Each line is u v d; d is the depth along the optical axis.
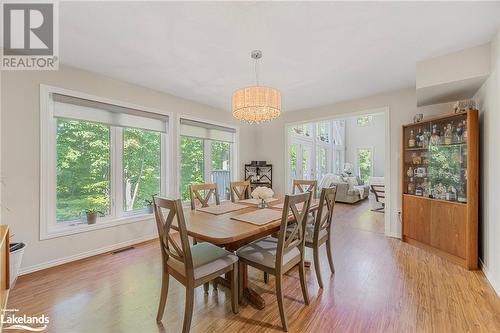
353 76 2.94
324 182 6.99
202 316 1.71
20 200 2.31
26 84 2.35
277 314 1.72
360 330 1.55
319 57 2.42
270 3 1.61
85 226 2.76
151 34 2.00
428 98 2.92
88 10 1.68
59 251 2.56
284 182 4.82
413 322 1.62
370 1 1.60
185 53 2.33
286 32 1.97
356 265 2.56
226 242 1.50
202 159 4.32
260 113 2.41
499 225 1.98
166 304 1.86
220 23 1.84
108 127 3.09
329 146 8.73
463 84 2.44
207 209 2.41
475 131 2.45
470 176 2.45
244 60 2.49
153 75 2.91
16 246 2.10
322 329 1.56
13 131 2.28
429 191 3.08
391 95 3.53
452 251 2.61
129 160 3.30
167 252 1.63
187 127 3.94
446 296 1.94
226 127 4.62
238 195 3.25
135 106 3.21
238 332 1.54
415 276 2.29
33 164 2.39
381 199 5.45
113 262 2.65
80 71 2.71
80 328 1.59
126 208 3.27
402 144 3.29
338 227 4.14
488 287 2.07
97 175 2.99
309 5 1.63
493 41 2.10
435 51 2.32
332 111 4.17
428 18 1.79
